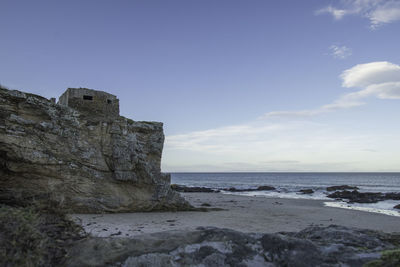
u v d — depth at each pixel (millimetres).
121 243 5305
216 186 80875
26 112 16297
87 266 4738
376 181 114750
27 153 15586
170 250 5176
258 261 5133
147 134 22359
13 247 4570
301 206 27953
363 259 5000
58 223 5879
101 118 20469
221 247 5293
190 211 21734
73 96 20078
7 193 14172
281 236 5617
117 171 19406
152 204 20469
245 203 30391
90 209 18047
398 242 6020
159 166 22562
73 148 18078
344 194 43781
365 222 18531
